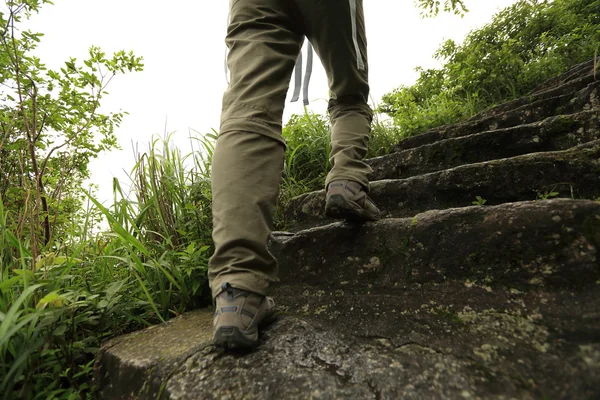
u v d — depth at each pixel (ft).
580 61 10.76
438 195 4.89
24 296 2.38
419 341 2.36
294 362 2.32
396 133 10.36
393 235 3.36
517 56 11.57
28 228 4.18
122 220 4.39
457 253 2.93
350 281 3.47
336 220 5.26
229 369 2.32
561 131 5.19
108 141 6.36
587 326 2.02
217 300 2.38
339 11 3.07
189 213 4.71
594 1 13.84
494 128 7.38
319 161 7.43
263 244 2.43
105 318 3.45
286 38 2.92
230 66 2.87
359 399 1.94
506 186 4.32
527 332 2.15
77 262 3.82
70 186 5.90
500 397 1.75
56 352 2.85
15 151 4.87
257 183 2.48
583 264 2.33
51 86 5.32
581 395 1.63
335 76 3.65
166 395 2.23
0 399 2.41
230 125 2.60
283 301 3.60
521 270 2.58
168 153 5.33
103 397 2.74
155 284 3.93
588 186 3.75
